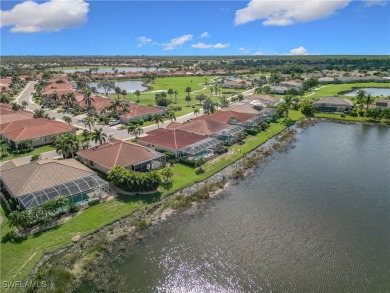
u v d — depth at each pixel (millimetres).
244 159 82625
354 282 39281
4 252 43875
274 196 62188
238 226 51688
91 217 52594
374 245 46656
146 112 126500
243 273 41031
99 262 42969
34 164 60562
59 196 52594
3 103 157875
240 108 127438
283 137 104000
